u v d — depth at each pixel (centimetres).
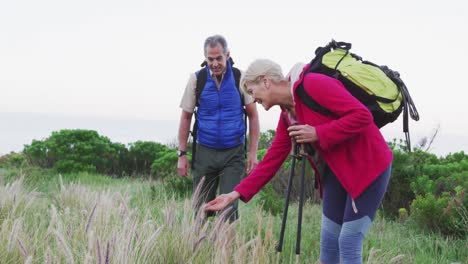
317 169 347
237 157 519
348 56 328
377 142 314
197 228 402
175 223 422
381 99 311
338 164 313
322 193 358
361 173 310
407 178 787
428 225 643
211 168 524
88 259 289
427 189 746
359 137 311
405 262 491
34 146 1458
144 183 1048
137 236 371
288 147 374
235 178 517
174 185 898
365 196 313
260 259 362
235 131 515
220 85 512
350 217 317
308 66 323
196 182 533
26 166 1293
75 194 662
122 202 445
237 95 516
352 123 295
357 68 316
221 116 514
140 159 1513
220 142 516
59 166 1356
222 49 498
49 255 309
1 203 523
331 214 343
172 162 1352
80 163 1389
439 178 756
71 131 1505
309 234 569
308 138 306
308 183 905
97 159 1458
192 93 524
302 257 468
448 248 568
